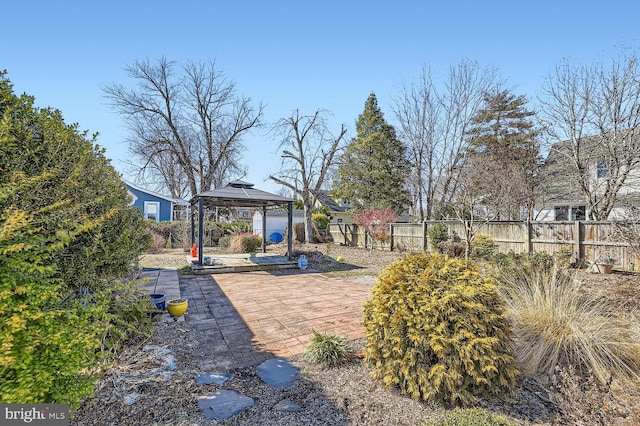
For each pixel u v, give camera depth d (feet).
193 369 10.31
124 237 11.76
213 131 73.31
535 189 47.11
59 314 6.23
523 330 10.70
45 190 8.05
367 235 52.75
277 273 31.09
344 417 7.72
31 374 5.55
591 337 9.95
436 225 41.47
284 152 58.65
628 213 18.69
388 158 79.56
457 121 61.16
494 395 8.41
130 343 11.82
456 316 8.34
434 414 7.84
